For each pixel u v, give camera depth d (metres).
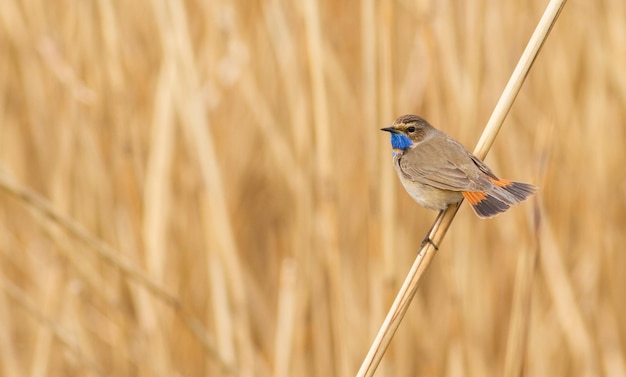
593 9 11.23
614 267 11.30
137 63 11.84
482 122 11.55
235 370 9.50
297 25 10.53
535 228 8.30
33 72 12.22
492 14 11.62
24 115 12.61
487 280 11.12
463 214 10.28
